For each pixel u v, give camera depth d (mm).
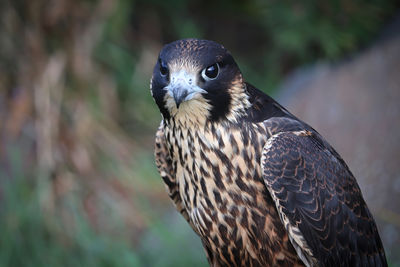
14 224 10422
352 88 12047
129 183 11523
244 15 14469
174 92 6273
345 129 11578
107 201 11242
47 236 10562
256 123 6551
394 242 9648
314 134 6953
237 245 6648
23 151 11625
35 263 10141
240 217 6527
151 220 10836
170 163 7215
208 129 6434
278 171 6367
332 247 6609
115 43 12812
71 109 12141
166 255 10273
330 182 6637
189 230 10727
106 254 10242
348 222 6738
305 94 12664
